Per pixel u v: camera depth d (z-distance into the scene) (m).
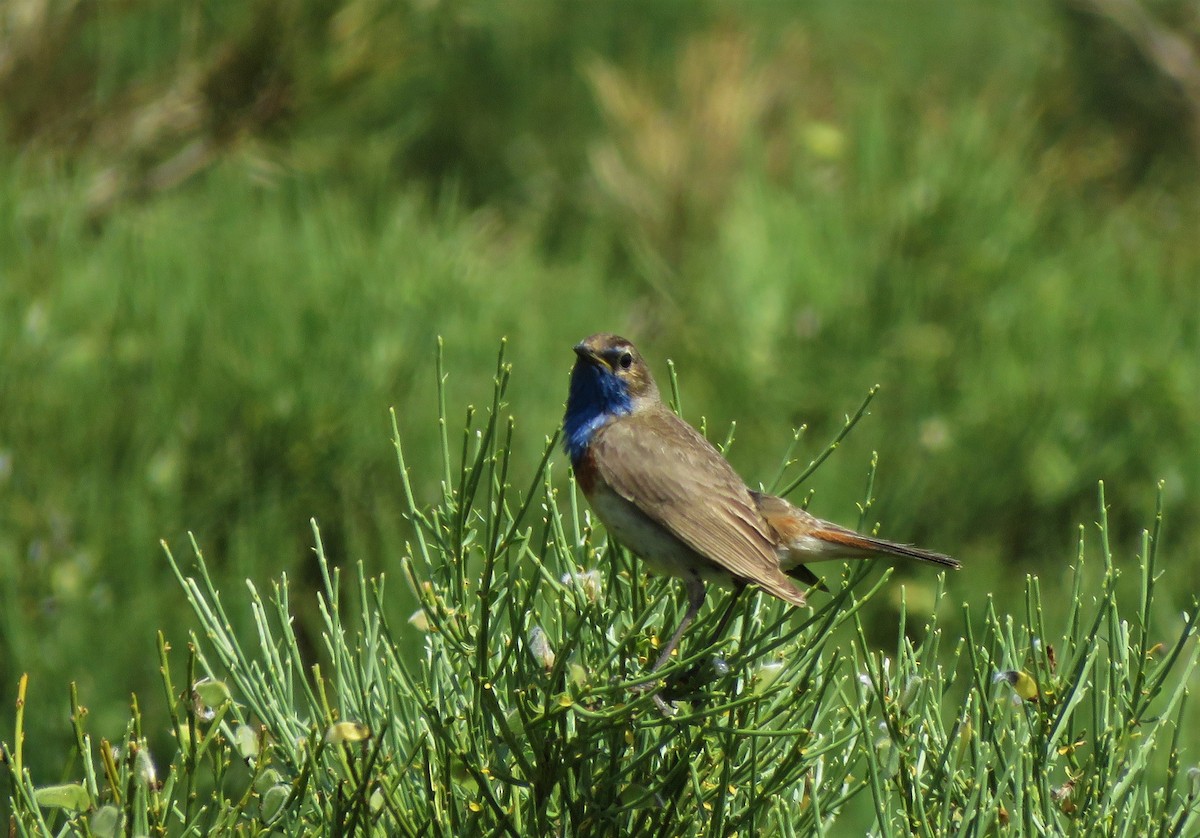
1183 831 5.41
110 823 5.00
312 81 13.44
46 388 10.70
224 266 11.92
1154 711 9.80
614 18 19.08
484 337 12.31
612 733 5.46
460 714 5.76
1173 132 16.89
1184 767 9.48
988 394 13.43
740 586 7.11
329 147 13.97
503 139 18.58
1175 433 13.30
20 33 13.06
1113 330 13.85
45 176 12.48
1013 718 5.85
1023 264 14.20
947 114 16.28
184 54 13.36
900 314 13.93
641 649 5.96
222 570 10.52
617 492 7.39
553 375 12.62
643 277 16.50
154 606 9.93
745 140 17.08
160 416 10.77
